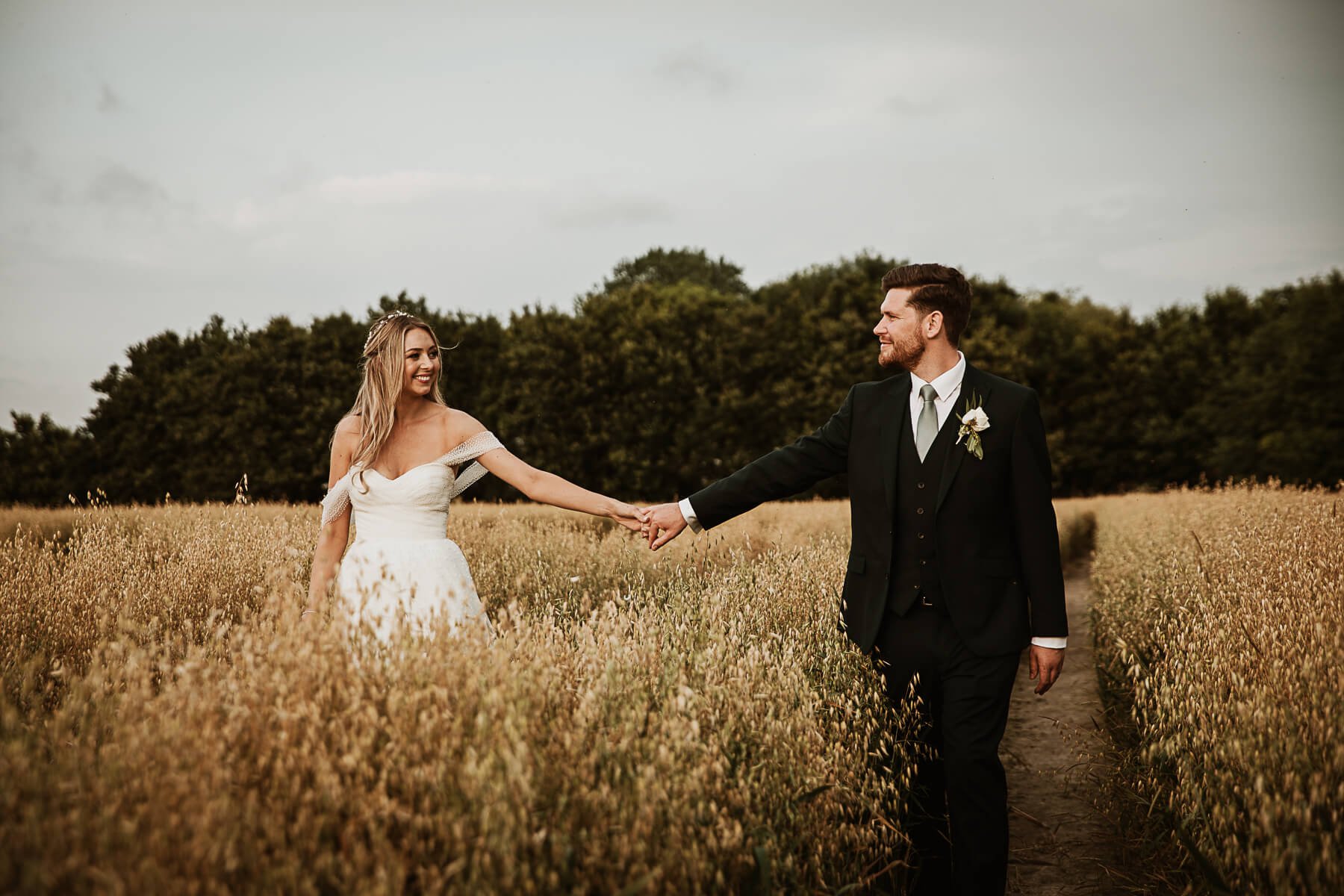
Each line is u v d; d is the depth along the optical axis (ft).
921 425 9.80
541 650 7.16
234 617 11.85
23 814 4.91
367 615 8.41
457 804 5.31
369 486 10.56
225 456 120.47
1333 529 16.84
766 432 120.37
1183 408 149.69
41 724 6.69
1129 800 10.73
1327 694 7.66
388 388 10.61
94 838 4.64
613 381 124.67
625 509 11.19
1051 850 10.70
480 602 10.87
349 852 5.08
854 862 7.38
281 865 4.84
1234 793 7.34
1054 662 9.34
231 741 5.69
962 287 9.94
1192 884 8.39
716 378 124.16
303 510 27.53
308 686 6.11
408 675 6.34
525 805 5.27
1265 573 13.12
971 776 8.86
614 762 6.13
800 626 11.14
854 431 10.27
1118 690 14.85
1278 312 157.58
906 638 9.55
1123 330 156.46
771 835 6.41
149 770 5.24
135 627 6.84
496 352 134.31
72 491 128.47
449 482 10.96
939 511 9.43
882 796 8.23
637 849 5.42
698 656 8.18
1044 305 163.63
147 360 139.85
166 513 22.27
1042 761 14.05
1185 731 9.08
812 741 7.79
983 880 8.71
